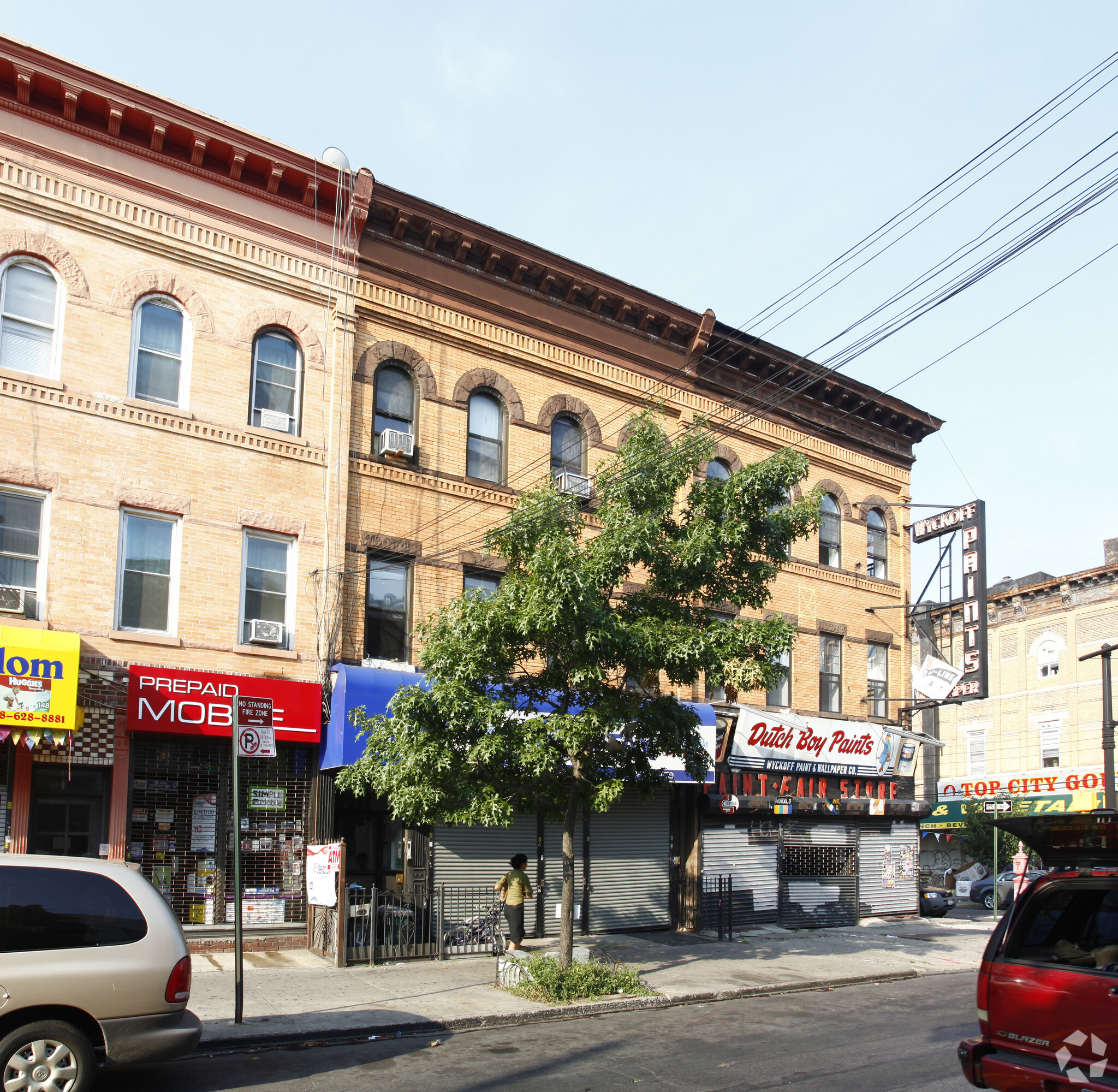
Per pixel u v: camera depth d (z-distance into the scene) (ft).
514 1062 31.40
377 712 50.24
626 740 46.01
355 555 54.80
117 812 46.24
